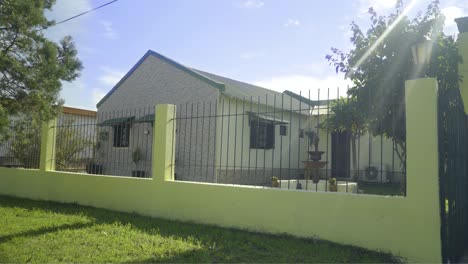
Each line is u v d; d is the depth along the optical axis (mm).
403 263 4383
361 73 6035
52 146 9719
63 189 9008
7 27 6055
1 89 6363
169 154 7215
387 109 5664
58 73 6652
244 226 5918
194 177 11844
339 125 6094
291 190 5496
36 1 6293
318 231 5184
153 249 4855
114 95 15234
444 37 5840
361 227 4816
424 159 4371
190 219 6598
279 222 5555
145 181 7363
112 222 6547
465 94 7051
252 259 4457
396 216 4543
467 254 5074
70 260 4410
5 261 4355
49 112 6945
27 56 6430
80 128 10922
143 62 14453
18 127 8445
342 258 4445
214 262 4367
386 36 5910
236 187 6086
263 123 12586
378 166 11742
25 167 10461
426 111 4391
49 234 5609
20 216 7070
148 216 7184
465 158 5688
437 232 4223
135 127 13414
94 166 10758
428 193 4320
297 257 4512
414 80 4496
